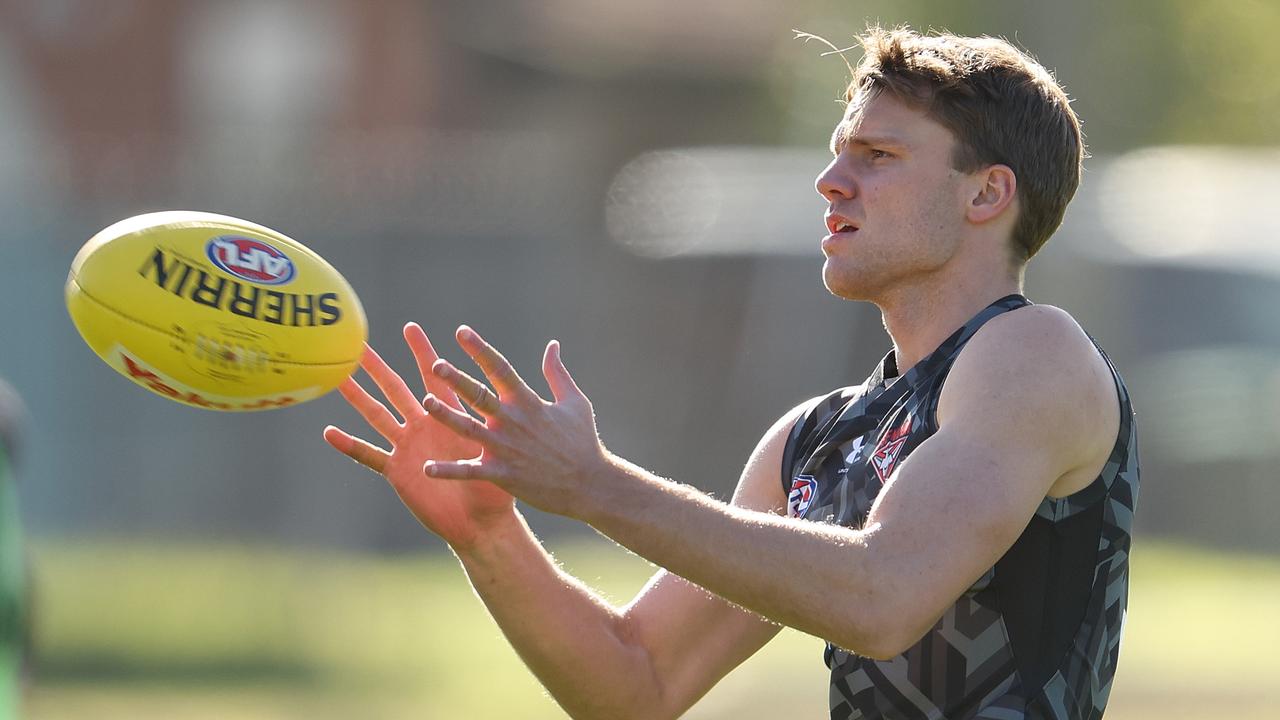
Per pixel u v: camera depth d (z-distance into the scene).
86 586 40.25
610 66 88.75
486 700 32.09
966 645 10.48
